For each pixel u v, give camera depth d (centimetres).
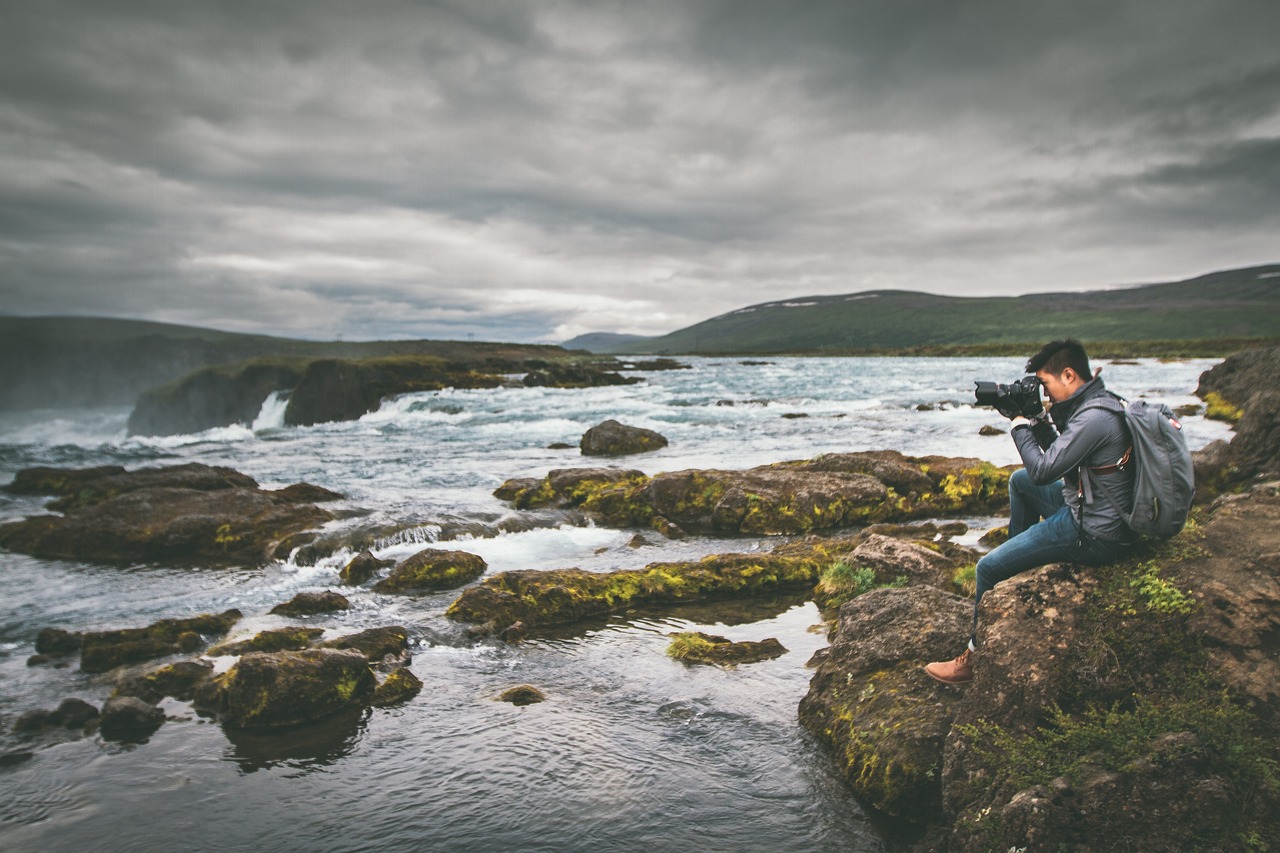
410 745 644
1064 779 409
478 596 991
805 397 4453
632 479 1745
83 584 1191
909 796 519
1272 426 1304
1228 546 510
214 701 732
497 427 3306
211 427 4434
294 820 537
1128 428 469
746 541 1381
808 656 827
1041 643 486
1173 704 429
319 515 1496
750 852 487
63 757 641
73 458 2627
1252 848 364
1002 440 2533
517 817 530
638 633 923
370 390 4466
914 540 1202
